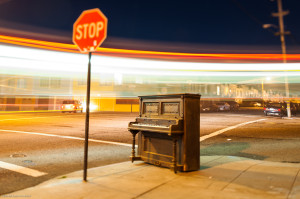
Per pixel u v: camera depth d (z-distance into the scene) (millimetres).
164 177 4992
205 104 38875
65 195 4000
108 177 5027
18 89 34312
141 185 4477
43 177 5309
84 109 37688
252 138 11086
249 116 25906
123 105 38188
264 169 5617
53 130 13578
